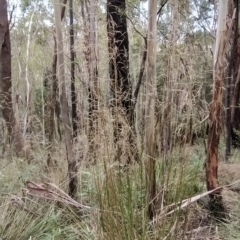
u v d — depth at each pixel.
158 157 2.42
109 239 2.10
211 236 2.62
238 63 7.39
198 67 2.90
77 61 3.24
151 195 2.32
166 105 2.42
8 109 6.09
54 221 2.76
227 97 5.68
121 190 2.15
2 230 2.58
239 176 4.04
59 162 3.74
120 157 2.23
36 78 11.91
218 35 2.83
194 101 2.42
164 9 4.34
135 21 4.67
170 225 2.13
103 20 3.68
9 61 6.25
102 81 2.52
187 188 2.42
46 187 3.18
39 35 11.05
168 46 2.51
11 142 5.84
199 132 2.94
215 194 2.96
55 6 3.22
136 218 2.13
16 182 3.58
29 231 2.64
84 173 2.91
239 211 2.97
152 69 2.65
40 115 9.71
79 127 2.89
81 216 2.80
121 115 2.30
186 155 2.32
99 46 2.73
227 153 5.57
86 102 2.82
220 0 2.78
